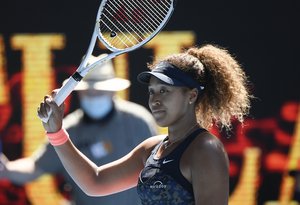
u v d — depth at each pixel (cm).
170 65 1102
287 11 2119
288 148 2119
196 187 1059
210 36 2117
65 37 2133
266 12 2119
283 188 2122
